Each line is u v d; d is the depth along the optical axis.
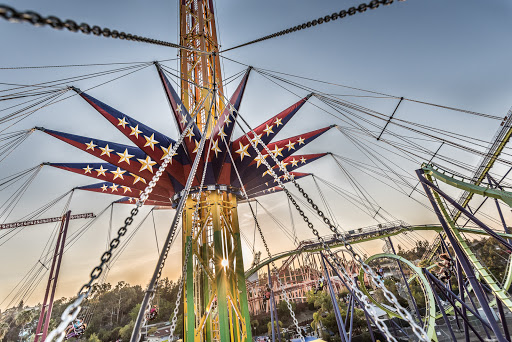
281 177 22.39
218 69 21.23
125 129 15.68
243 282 16.09
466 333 15.22
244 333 14.88
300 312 63.94
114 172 18.81
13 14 1.91
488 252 51.62
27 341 62.06
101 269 4.20
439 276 19.03
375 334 27.42
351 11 4.40
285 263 69.88
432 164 13.26
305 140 20.33
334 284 62.31
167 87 16.55
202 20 21.80
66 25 2.56
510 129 18.03
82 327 17.98
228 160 17.89
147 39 5.25
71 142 15.90
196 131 17.45
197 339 14.84
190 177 6.36
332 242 34.38
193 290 15.55
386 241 37.66
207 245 16.84
